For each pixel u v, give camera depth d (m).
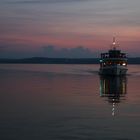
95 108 56.22
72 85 111.19
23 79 142.25
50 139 34.50
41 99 68.88
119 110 53.84
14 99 68.62
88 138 34.97
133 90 93.50
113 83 120.12
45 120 44.62
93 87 103.12
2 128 39.44
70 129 39.06
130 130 38.75
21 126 40.66
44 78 151.50
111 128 39.75
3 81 128.12
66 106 58.50
